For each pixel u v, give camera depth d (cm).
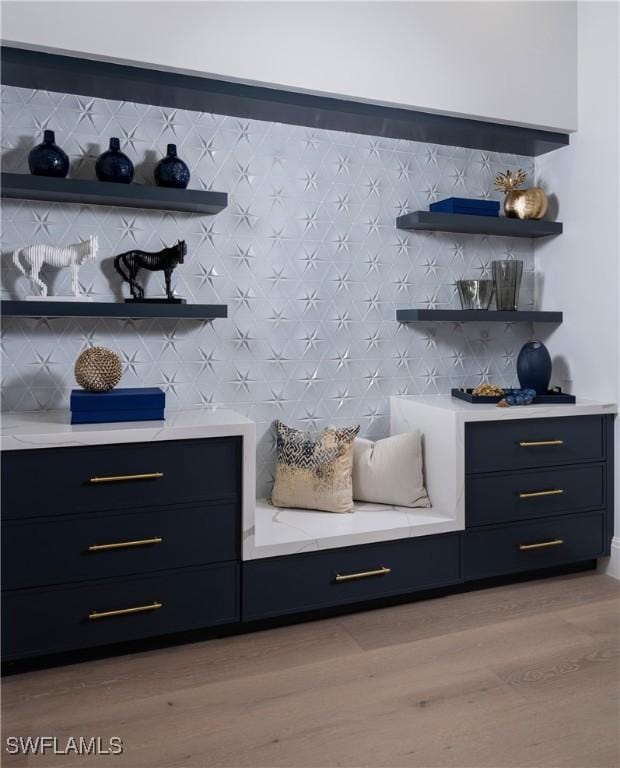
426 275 321
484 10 293
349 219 303
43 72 234
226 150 279
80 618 217
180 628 230
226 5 249
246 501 235
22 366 253
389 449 286
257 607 240
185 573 230
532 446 285
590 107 307
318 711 191
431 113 290
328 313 301
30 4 222
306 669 216
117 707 194
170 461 226
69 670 216
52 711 192
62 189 235
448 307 326
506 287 316
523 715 188
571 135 319
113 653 226
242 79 253
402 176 313
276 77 257
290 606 244
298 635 241
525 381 309
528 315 317
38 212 251
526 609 263
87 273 259
